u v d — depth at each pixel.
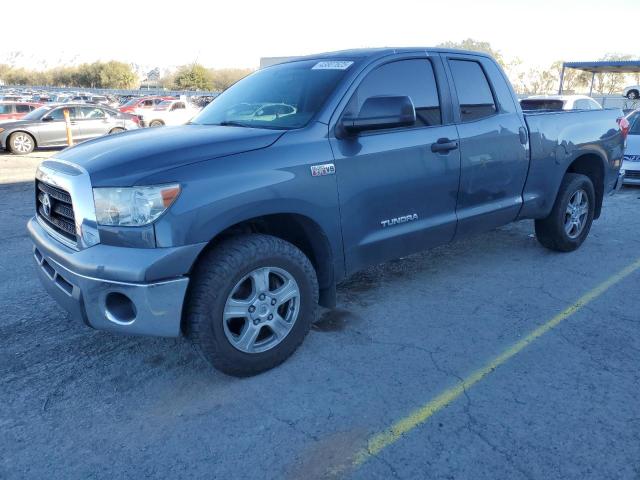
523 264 5.39
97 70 93.19
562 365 3.45
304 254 3.49
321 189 3.42
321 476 2.52
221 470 2.57
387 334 3.91
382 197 3.80
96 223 2.91
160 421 2.95
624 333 3.89
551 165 5.11
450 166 4.20
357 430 2.84
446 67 4.31
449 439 2.75
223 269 3.03
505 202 4.80
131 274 2.80
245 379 3.34
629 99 27.59
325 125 3.51
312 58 4.30
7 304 4.48
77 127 17.66
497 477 2.49
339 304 4.44
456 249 5.89
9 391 3.23
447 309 4.33
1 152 17.28
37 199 3.68
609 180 5.94
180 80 79.94
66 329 4.03
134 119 19.34
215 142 3.19
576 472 2.52
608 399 3.08
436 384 3.25
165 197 2.84
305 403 3.08
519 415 2.94
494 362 3.50
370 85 3.81
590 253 5.75
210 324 3.05
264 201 3.15
